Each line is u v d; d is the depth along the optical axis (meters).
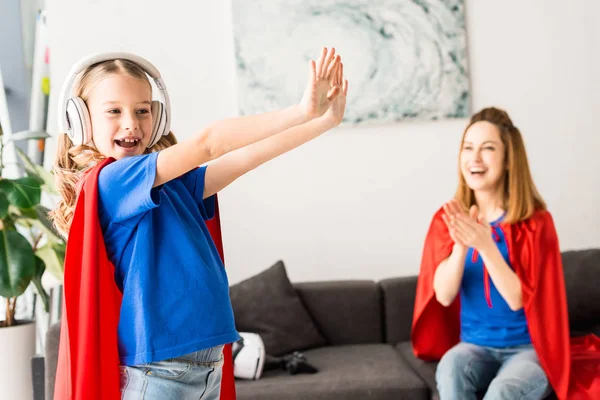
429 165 3.30
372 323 2.93
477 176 2.37
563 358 2.17
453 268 2.27
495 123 2.39
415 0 3.26
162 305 1.24
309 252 3.29
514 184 2.36
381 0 3.26
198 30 3.25
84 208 1.28
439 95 3.27
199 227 1.37
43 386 2.51
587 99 3.33
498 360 2.24
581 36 3.33
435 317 2.53
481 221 2.21
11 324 2.69
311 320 2.87
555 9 3.32
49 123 3.23
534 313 2.20
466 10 3.30
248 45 3.24
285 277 2.90
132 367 1.25
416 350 2.56
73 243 1.29
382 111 3.27
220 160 1.46
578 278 2.79
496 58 3.31
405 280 2.97
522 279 2.26
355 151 3.29
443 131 3.30
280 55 3.24
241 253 3.27
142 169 1.20
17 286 2.49
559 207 3.35
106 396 1.25
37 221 2.76
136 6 3.23
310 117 1.16
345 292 2.95
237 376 2.44
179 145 1.19
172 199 1.35
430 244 2.51
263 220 3.28
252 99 3.24
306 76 3.24
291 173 3.28
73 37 3.21
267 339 2.73
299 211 3.28
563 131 3.33
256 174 3.27
